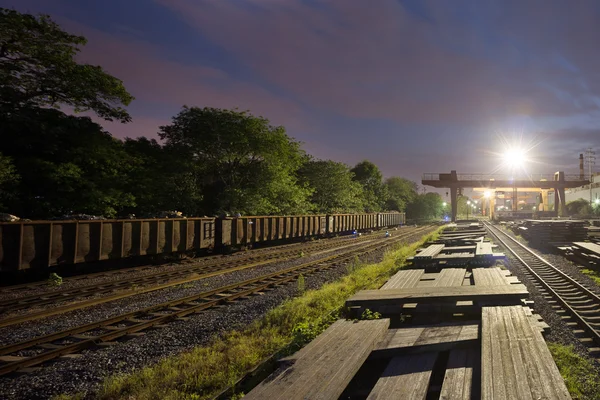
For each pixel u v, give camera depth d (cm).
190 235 1770
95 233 1337
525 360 434
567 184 6031
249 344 620
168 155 2423
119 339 691
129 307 897
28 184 1661
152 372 522
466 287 814
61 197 1712
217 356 575
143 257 1669
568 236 2231
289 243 2848
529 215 7081
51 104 1827
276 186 2842
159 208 2233
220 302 949
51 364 580
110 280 1262
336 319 732
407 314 768
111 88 1845
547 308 840
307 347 514
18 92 1711
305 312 798
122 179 1959
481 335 524
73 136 1820
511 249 2144
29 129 1681
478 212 14975
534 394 358
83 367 561
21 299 952
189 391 477
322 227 3162
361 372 520
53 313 832
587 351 589
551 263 1566
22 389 495
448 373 445
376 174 6756
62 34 1680
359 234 3922
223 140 2539
